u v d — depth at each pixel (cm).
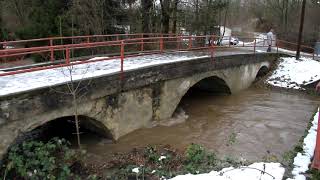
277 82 2434
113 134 1262
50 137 1262
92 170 1025
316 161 951
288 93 2262
